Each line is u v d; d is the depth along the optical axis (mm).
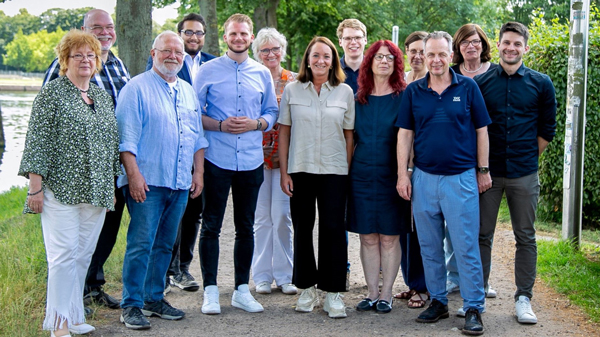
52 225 4102
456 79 4598
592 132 8211
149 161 4531
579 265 6258
